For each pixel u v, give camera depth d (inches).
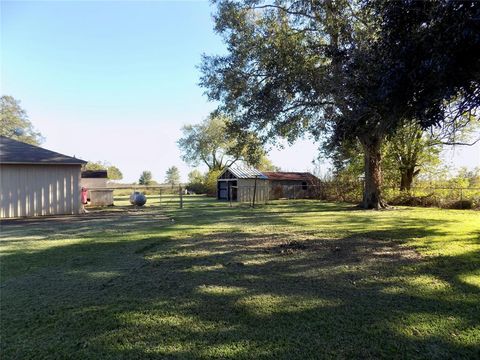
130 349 104.7
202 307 138.0
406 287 159.8
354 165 815.1
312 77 439.5
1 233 343.3
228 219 456.4
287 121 584.1
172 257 227.8
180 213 559.5
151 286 166.1
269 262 210.7
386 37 186.2
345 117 249.0
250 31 530.3
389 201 727.7
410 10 166.1
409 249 243.1
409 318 124.5
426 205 678.5
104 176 909.8
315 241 278.7
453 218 447.2
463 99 182.2
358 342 107.3
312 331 115.3
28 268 202.2
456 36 139.6
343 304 139.3
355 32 369.1
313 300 144.3
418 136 706.2
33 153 547.5
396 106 181.6
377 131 245.9
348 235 306.5
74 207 561.0
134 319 127.0
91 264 210.8
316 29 522.0
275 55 472.7
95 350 104.5
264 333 114.3
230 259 219.6
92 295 154.0
